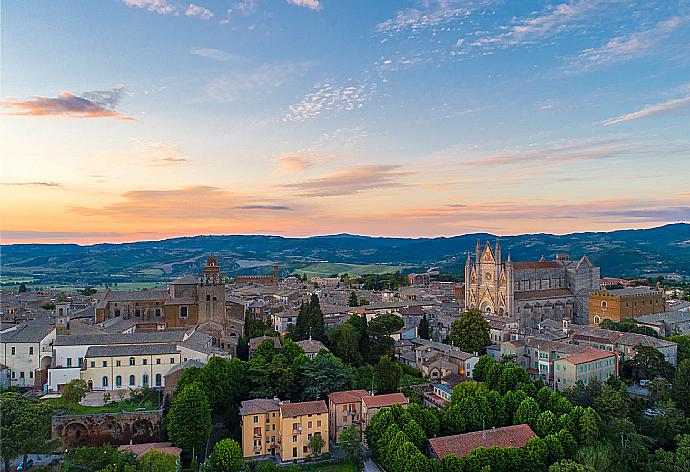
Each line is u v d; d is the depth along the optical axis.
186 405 138.38
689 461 131.25
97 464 120.38
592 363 179.88
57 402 155.25
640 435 143.25
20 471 125.88
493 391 160.25
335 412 155.50
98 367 168.50
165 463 119.94
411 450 130.88
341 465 141.38
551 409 154.38
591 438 141.12
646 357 187.88
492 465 131.50
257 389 163.38
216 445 132.75
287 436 143.25
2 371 171.00
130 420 146.50
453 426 149.75
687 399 159.62
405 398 158.88
